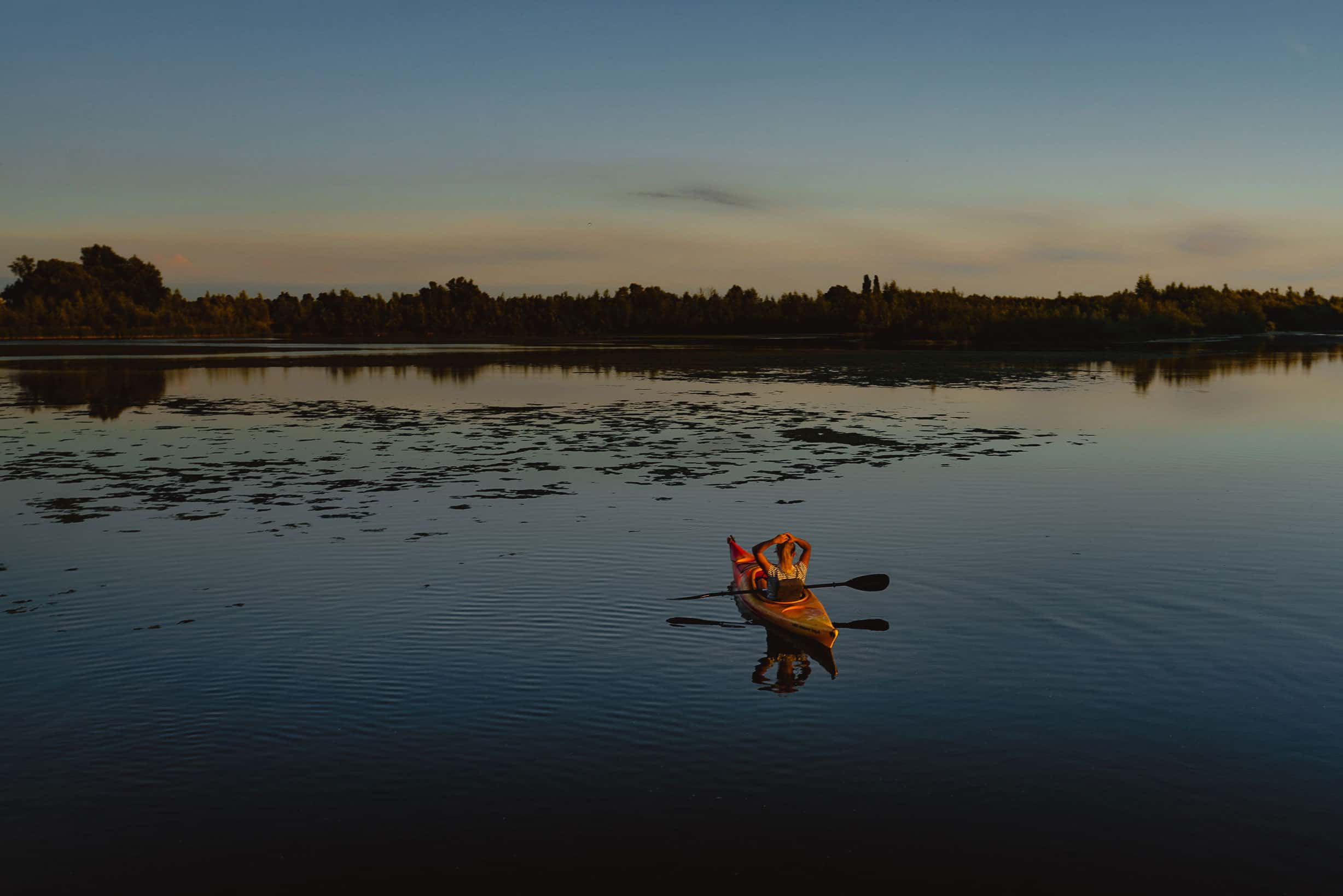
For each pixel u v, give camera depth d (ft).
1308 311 461.37
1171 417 120.16
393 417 123.75
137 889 26.22
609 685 38.83
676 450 94.94
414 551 58.23
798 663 41.11
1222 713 35.86
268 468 86.74
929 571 54.19
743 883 26.30
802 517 66.44
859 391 156.87
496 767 32.30
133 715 36.14
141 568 55.06
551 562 55.77
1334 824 28.63
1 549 59.31
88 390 163.84
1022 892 25.86
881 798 30.35
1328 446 97.04
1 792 30.91
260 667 40.52
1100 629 44.75
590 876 26.66
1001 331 355.36
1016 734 34.40
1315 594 49.49
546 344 389.39
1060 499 71.92
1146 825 28.71
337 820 29.32
